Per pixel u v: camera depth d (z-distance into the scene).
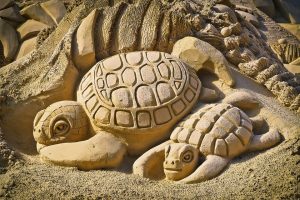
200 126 2.81
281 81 3.17
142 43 3.16
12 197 2.58
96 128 2.88
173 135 2.83
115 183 2.67
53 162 2.82
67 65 3.06
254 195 2.57
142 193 2.61
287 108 3.11
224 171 2.75
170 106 2.86
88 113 2.89
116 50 3.14
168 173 2.74
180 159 2.73
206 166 2.73
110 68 2.96
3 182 2.65
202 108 2.91
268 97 3.14
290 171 2.65
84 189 2.61
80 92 2.97
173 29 3.19
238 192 2.60
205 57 3.10
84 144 2.82
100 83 2.91
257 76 3.20
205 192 2.62
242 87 3.11
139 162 2.78
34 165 2.82
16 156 2.86
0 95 3.05
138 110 2.83
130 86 2.88
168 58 3.00
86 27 3.14
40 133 2.88
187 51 3.12
